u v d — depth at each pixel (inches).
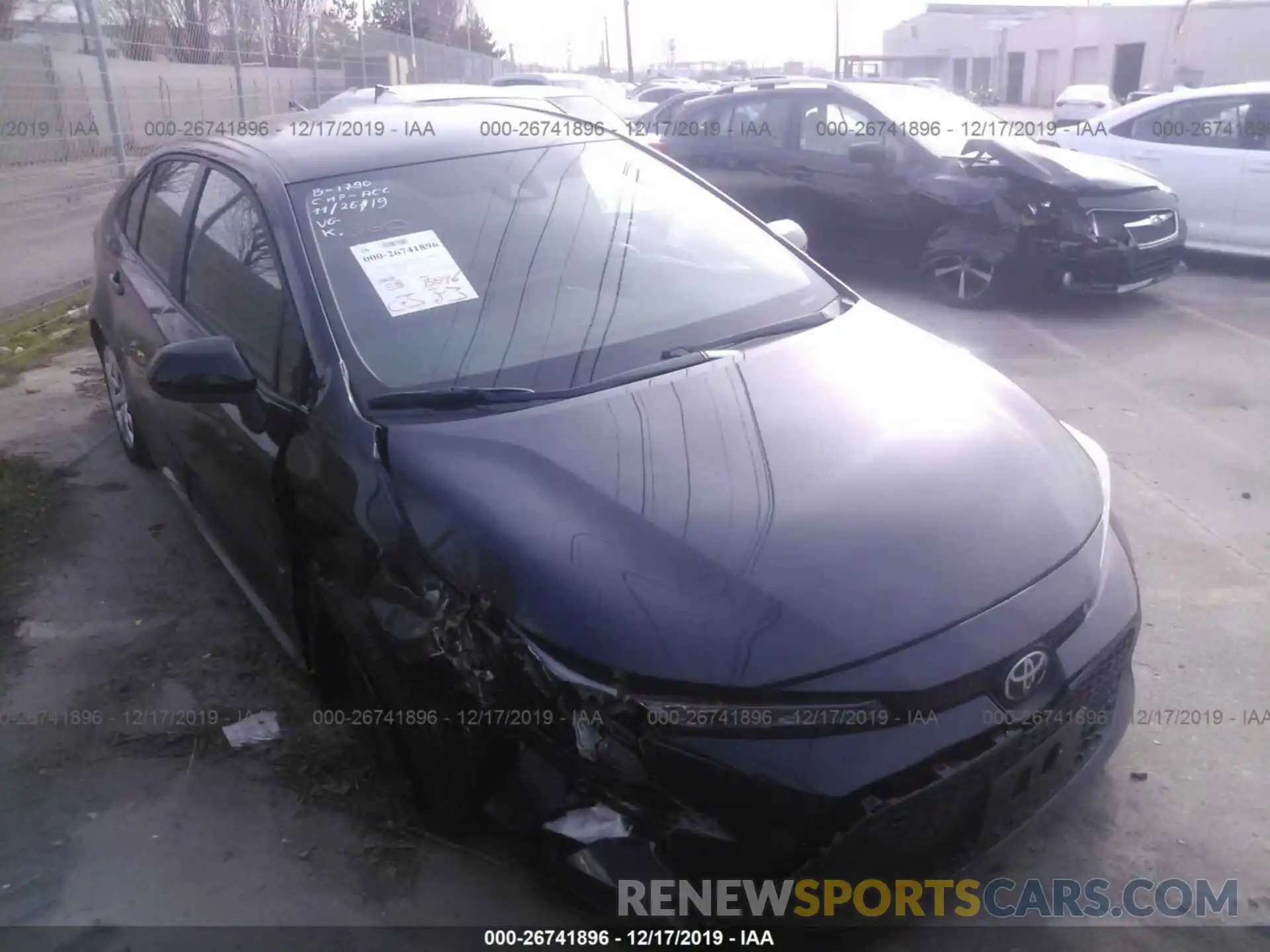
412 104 176.7
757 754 84.3
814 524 96.0
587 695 86.6
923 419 113.3
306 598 121.8
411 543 100.5
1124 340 287.4
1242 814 115.0
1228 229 367.6
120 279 181.3
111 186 421.4
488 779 95.1
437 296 126.3
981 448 109.9
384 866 111.1
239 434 129.4
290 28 646.5
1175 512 182.7
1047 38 1849.2
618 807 87.2
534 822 92.0
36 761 127.7
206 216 152.0
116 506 191.6
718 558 92.0
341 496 108.8
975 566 94.7
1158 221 313.1
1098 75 1727.4
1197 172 369.4
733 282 141.9
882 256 343.6
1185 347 280.2
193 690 140.4
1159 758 123.3
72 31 409.1
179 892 108.7
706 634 86.4
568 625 88.4
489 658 92.7
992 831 94.0
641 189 155.1
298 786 122.4
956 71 2185.0
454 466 103.3
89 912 106.7
